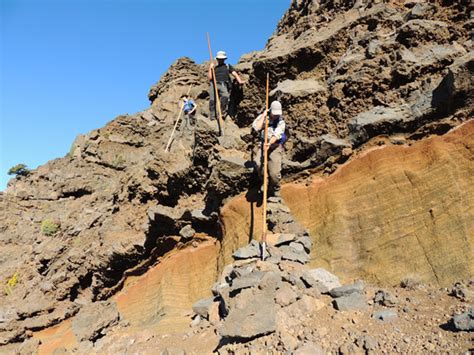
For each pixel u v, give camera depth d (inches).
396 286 270.4
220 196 403.9
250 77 455.2
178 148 509.4
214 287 326.3
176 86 1034.1
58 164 1023.0
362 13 421.7
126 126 1018.7
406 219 291.1
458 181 281.4
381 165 320.5
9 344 539.5
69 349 422.6
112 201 672.4
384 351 193.5
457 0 360.2
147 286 462.0
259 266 282.8
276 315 234.2
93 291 545.6
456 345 183.8
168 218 442.0
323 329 222.1
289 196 366.3
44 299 585.3
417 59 341.7
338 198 333.1
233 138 422.3
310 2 510.9
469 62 287.3
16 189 992.9
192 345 275.1
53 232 818.2
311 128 381.4
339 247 309.9
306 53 419.5
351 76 363.6
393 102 341.1
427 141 308.8
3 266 814.5
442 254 265.0
